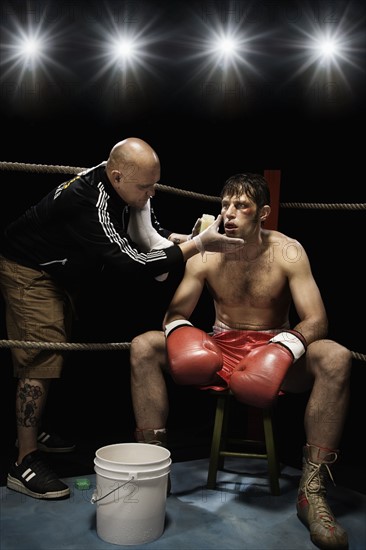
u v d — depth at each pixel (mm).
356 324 4016
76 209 1964
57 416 3191
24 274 2113
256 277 2203
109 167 1994
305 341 1999
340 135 4465
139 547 1743
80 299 2238
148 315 4082
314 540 1778
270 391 1888
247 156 4570
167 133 4508
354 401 3510
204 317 4074
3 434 2840
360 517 1991
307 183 4527
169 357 2023
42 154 4289
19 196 4000
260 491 2197
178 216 4430
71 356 3797
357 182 4367
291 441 2900
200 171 4508
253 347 2217
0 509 1974
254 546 1767
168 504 2061
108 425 3059
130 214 2146
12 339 2184
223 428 2389
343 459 2633
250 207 2119
